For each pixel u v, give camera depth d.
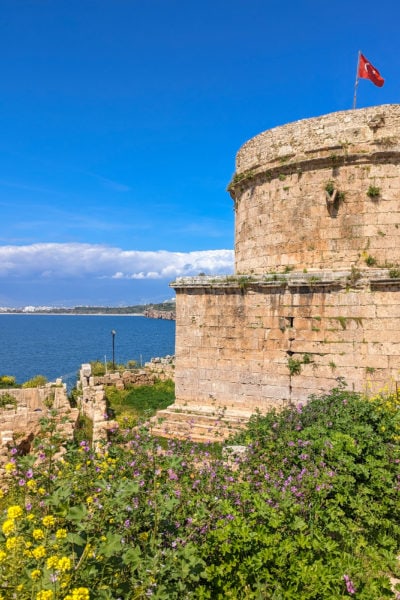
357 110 17.59
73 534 5.68
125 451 9.84
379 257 17.06
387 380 15.92
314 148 18.06
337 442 10.31
